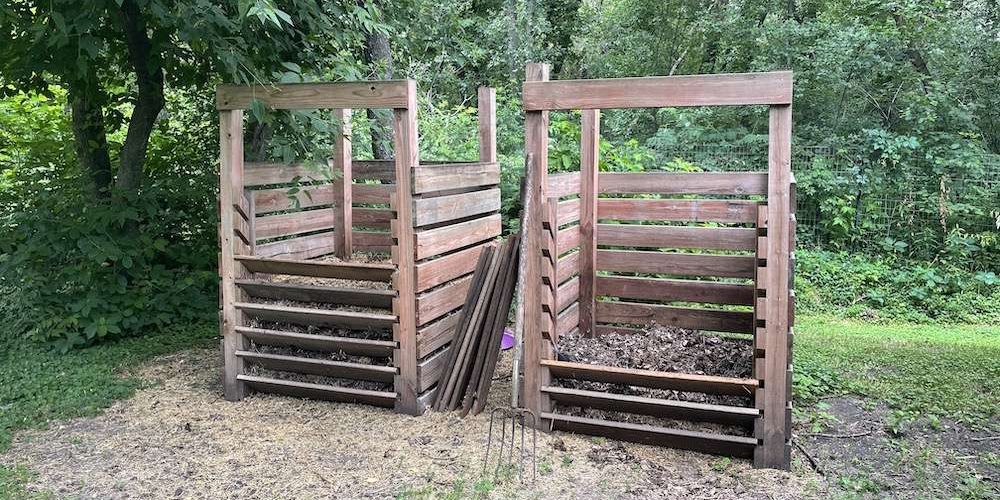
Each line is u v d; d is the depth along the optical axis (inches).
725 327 175.3
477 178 181.2
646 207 177.5
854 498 121.7
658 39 568.4
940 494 124.0
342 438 149.1
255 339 172.7
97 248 211.0
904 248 362.0
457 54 453.7
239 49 184.1
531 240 143.2
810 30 433.1
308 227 209.5
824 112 421.1
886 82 411.8
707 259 173.8
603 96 132.0
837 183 371.9
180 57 225.0
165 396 175.8
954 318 310.7
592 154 178.7
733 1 496.7
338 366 166.9
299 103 161.6
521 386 161.6
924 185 370.0
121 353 204.2
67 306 213.6
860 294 335.3
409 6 278.8
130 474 133.5
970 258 351.3
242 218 174.2
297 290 169.0
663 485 126.6
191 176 254.8
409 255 157.2
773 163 126.0
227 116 168.2
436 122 326.0
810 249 374.3
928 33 399.9
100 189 230.8
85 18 169.9
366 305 166.6
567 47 636.1
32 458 140.4
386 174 225.5
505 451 140.6
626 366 153.3
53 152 256.5
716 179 170.6
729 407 135.1
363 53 276.1
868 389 177.5
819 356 210.7
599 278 184.4
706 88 125.7
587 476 130.0
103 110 259.9
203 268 252.1
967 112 379.6
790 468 133.3
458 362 166.9
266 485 128.7
